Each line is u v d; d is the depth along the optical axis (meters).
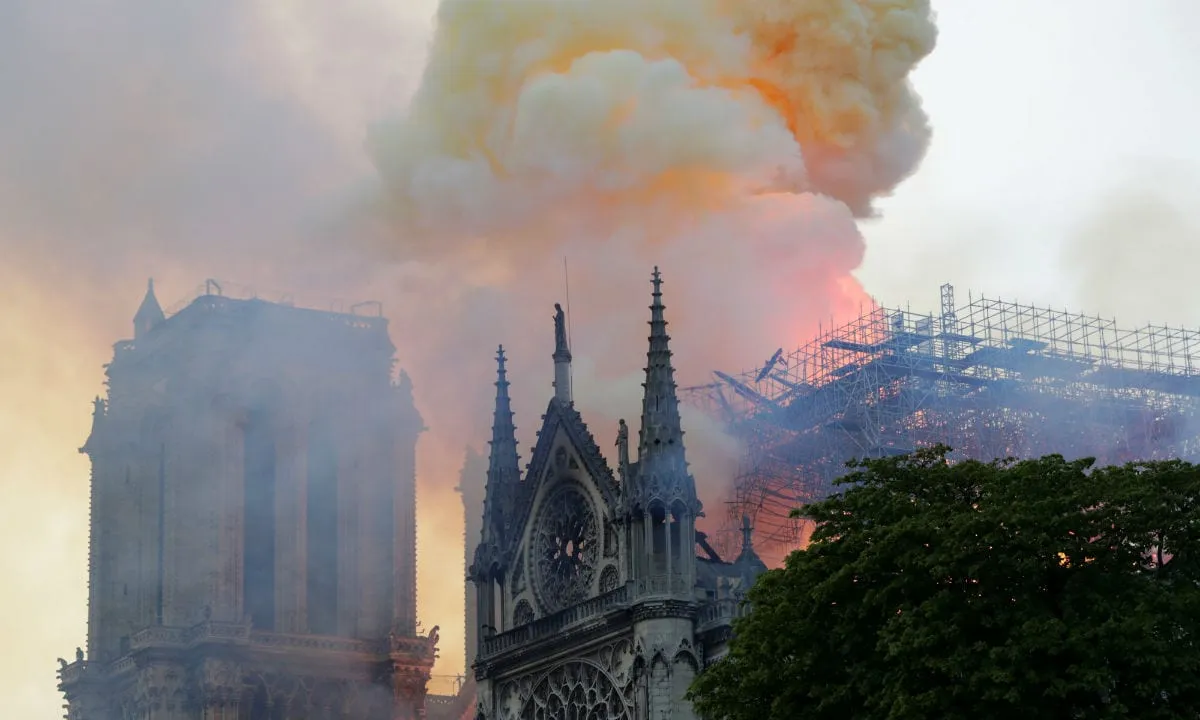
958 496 90.69
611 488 128.75
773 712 89.50
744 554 133.75
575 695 129.62
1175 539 83.50
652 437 125.06
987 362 152.00
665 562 123.19
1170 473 84.69
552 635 131.50
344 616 183.25
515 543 140.00
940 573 83.50
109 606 187.50
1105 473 89.06
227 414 181.50
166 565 179.12
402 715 179.62
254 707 175.25
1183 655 79.88
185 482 180.62
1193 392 159.25
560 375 138.25
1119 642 79.69
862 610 87.25
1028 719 81.00
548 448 137.62
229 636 173.62
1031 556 83.00
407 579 186.00
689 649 121.50
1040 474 86.81
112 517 189.50
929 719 82.00
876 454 143.88
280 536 182.25
